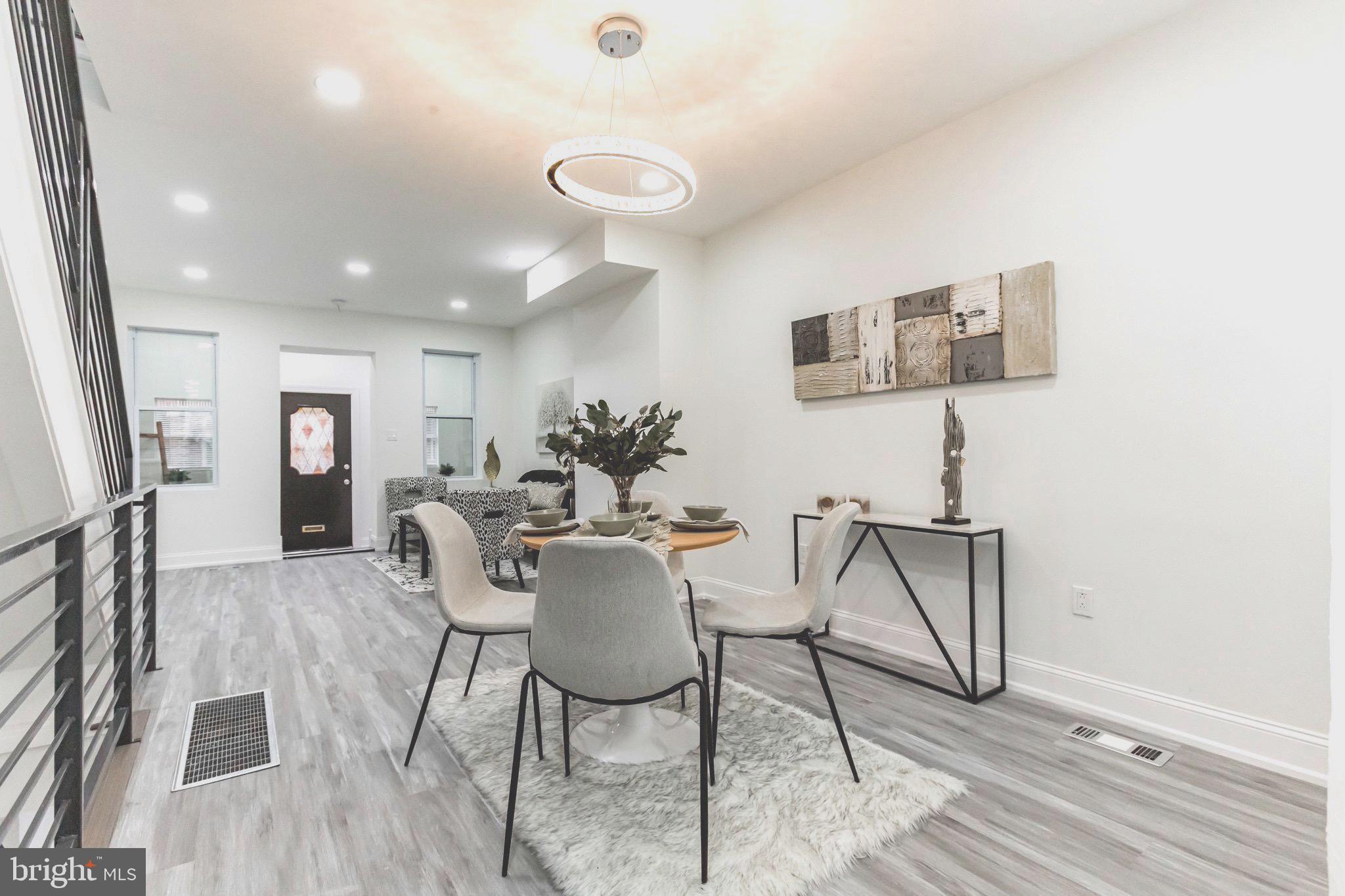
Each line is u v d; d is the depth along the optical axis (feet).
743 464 13.12
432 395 23.30
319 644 11.01
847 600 11.02
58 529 3.87
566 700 6.39
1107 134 7.55
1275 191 6.34
